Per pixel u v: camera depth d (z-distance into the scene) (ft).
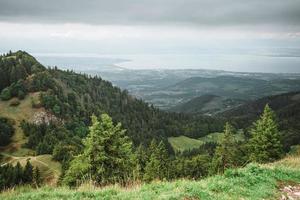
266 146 147.64
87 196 33.42
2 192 35.88
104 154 107.65
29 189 37.29
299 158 67.10
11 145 415.64
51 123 479.00
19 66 577.43
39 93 525.34
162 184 39.04
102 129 113.80
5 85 560.20
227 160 169.27
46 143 393.50
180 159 237.66
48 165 303.89
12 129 447.42
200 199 33.81
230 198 35.01
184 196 33.88
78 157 108.37
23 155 390.21
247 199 35.45
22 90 532.32
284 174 47.42
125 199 32.12
